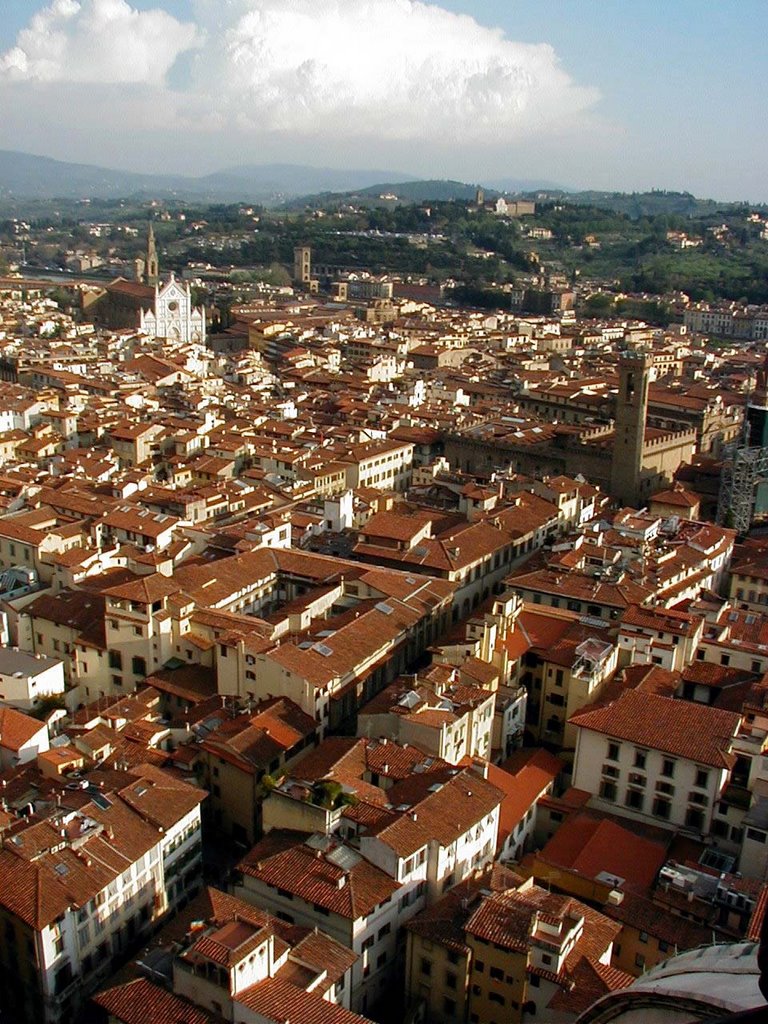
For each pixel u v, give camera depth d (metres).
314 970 90.75
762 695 136.62
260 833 126.94
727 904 103.62
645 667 148.50
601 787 132.38
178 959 86.94
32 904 97.69
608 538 194.88
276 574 179.38
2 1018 102.81
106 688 159.88
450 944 96.88
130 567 178.75
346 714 144.25
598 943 96.81
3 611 171.00
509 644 154.88
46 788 120.19
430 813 109.00
